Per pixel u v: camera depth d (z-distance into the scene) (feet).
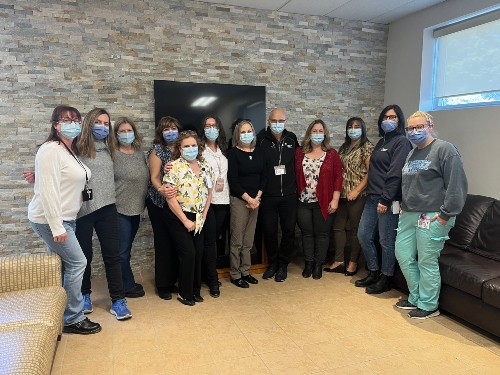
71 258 7.71
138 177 9.53
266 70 12.75
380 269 10.91
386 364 7.12
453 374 6.81
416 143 8.77
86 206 8.27
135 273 11.97
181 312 9.25
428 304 8.96
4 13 9.96
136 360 7.18
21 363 4.82
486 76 11.28
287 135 11.48
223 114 12.18
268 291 10.60
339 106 13.94
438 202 8.48
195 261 9.71
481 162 11.27
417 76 13.10
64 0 10.41
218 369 6.92
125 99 11.27
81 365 7.00
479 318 8.09
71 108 7.43
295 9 12.53
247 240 11.00
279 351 7.53
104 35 10.87
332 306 9.62
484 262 8.89
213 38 11.98
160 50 11.46
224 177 10.47
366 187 11.15
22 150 10.46
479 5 10.88
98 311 9.25
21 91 10.30
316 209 11.42
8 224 10.54
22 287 7.15
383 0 11.84
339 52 13.69
